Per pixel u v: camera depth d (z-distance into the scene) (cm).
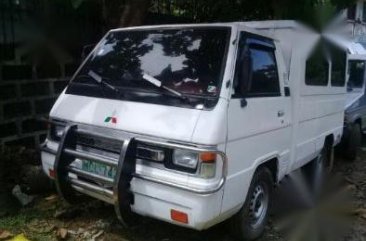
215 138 327
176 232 430
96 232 420
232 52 369
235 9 735
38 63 564
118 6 573
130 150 346
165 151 339
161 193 337
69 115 399
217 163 329
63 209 455
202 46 387
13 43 533
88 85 412
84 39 618
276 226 480
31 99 561
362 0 642
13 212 441
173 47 404
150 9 761
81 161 380
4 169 486
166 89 365
